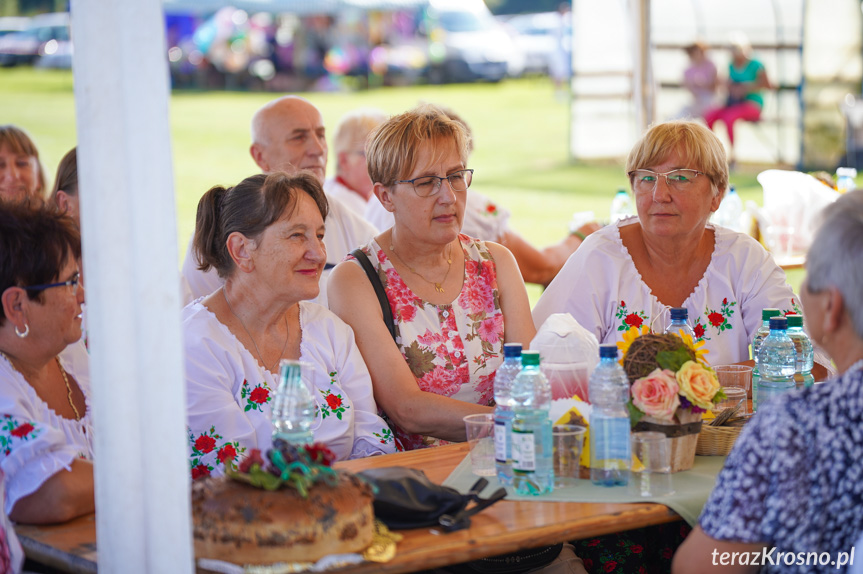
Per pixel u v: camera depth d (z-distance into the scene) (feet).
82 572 6.06
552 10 87.92
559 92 81.76
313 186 8.82
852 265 5.59
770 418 5.67
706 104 44.21
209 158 55.11
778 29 42.86
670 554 9.02
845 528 5.66
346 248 14.15
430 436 9.44
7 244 7.06
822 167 42.04
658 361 7.30
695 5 43.86
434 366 9.68
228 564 5.66
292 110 15.31
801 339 9.29
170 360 5.61
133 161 5.60
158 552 5.68
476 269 10.17
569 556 8.35
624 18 44.98
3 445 6.81
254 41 83.51
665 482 6.93
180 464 5.61
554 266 18.33
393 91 83.76
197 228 8.82
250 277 8.69
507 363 7.40
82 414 8.07
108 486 5.77
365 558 5.72
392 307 9.71
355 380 9.20
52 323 7.28
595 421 7.00
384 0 54.90
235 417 8.44
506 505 6.61
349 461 7.89
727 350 10.52
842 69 42.06
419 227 9.52
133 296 5.71
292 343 9.09
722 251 10.71
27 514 6.74
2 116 60.23
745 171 44.45
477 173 53.62
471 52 87.61
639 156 10.09
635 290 10.50
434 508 6.31
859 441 5.59
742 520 5.67
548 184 48.78
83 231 5.74
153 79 5.53
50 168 40.70
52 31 79.66
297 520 5.64
